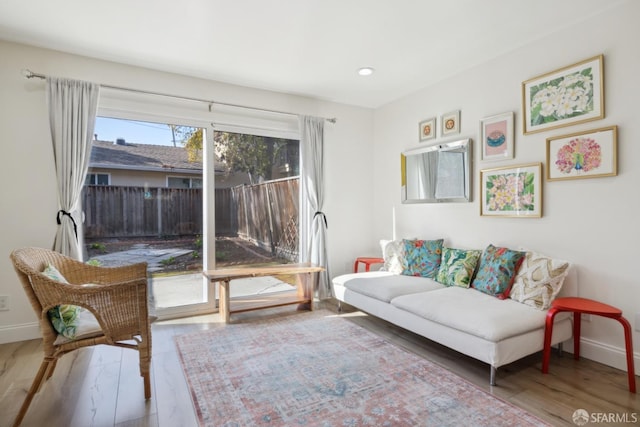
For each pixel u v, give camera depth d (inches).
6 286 104.6
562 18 94.7
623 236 87.8
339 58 118.7
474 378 83.8
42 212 108.9
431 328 94.0
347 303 134.0
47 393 76.7
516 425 65.2
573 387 79.4
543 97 104.0
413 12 91.2
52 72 110.2
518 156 111.7
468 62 123.0
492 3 87.3
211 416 68.2
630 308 86.6
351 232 171.2
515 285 99.7
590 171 93.1
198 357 95.0
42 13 90.1
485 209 121.6
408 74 133.2
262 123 147.6
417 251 135.3
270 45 109.0
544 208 104.7
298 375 84.8
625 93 87.0
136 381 82.2
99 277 92.9
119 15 91.4
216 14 91.2
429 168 144.6
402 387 79.1
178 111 130.5
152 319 83.4
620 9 87.7
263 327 119.5
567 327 93.3
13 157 105.3
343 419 67.2
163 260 131.2
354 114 171.3
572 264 95.3
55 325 69.6
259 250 150.7
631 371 77.5
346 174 169.6
